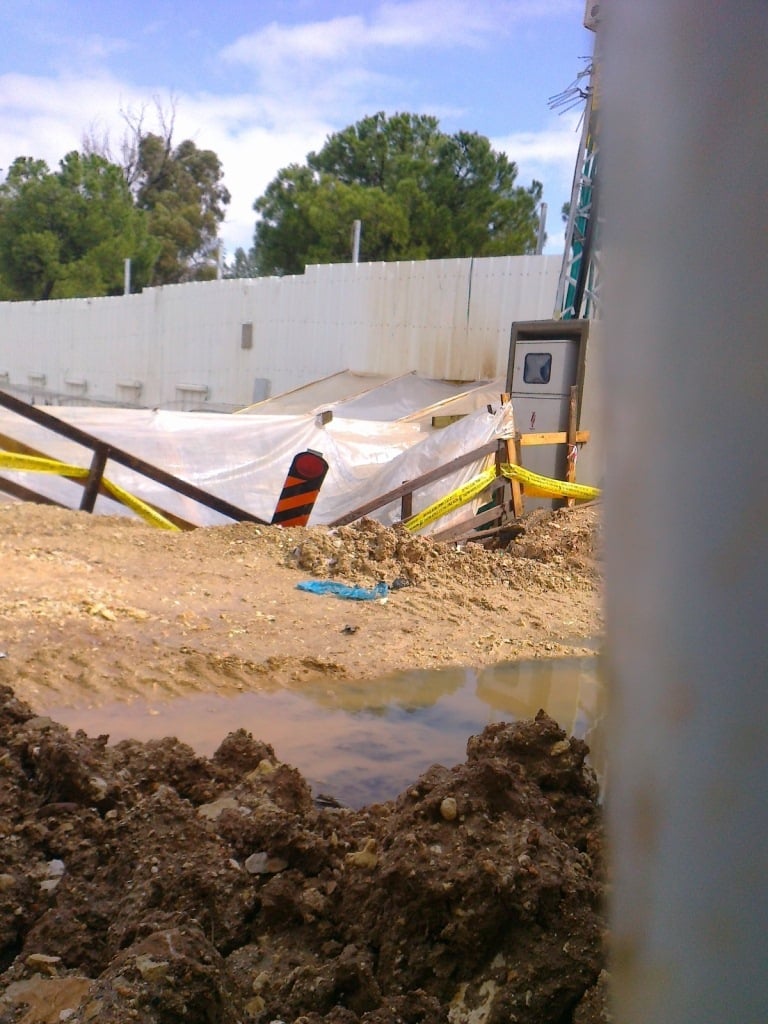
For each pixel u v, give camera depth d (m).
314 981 2.57
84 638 6.16
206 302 27.06
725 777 1.09
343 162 39.25
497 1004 2.50
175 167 61.56
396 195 31.91
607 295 1.17
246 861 3.10
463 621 7.64
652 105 1.10
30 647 5.87
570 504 12.32
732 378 1.05
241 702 5.46
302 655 6.37
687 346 1.07
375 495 11.74
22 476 10.50
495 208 32.12
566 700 5.86
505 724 3.81
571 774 3.51
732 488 1.05
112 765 3.81
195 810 3.38
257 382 25.31
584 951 2.59
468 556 9.60
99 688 5.42
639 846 1.20
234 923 2.87
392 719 5.37
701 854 1.12
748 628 1.05
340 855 3.15
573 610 8.38
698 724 1.10
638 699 1.16
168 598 7.36
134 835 3.19
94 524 9.41
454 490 11.28
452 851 2.83
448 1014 2.52
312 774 4.48
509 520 11.45
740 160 1.03
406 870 2.74
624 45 1.14
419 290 21.19
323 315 23.50
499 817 3.02
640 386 1.12
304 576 8.57
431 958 2.64
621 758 1.19
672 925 1.17
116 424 11.68
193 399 27.80
